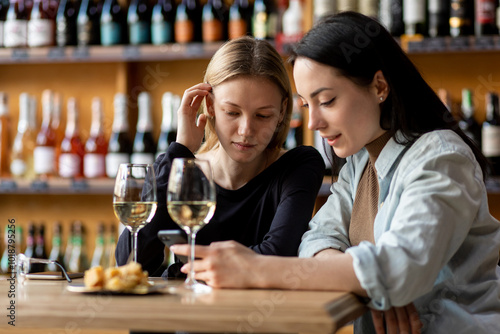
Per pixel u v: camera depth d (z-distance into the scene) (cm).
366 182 137
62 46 263
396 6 241
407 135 123
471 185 114
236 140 138
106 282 100
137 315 87
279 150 155
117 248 142
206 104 149
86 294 100
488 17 232
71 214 281
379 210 124
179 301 91
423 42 229
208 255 107
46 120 271
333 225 139
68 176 261
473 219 114
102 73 281
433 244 104
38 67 284
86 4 265
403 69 124
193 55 247
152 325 86
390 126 125
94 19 264
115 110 265
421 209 107
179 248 108
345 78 117
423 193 109
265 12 252
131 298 95
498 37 224
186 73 274
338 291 102
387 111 125
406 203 109
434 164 114
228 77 137
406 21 236
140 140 260
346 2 239
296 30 244
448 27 237
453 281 119
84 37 261
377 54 120
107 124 279
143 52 250
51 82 283
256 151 140
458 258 120
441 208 108
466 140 130
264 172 151
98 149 264
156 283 116
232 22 251
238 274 105
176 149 145
